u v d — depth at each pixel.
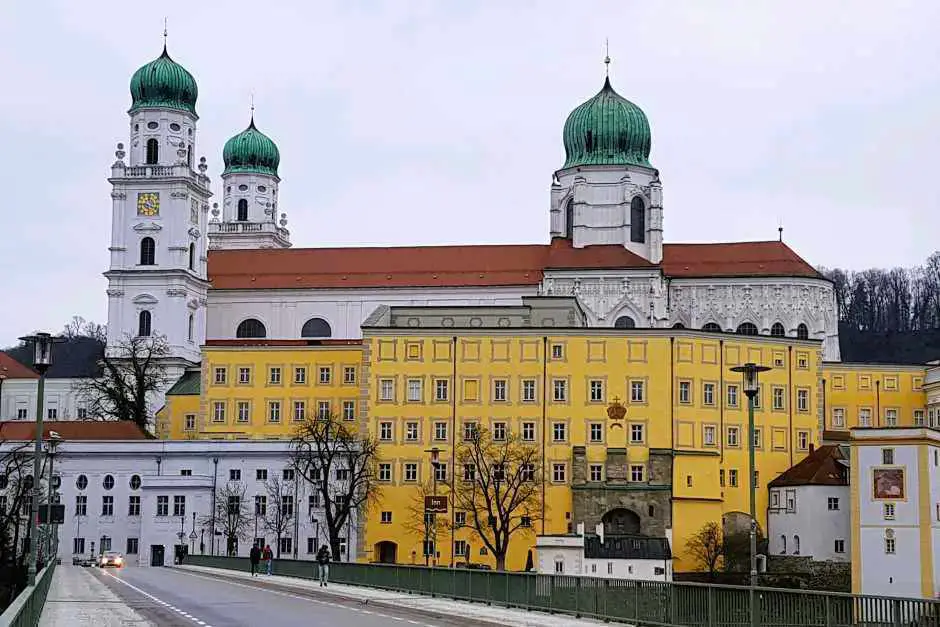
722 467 169.38
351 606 72.94
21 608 35.62
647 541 154.25
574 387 168.88
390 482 169.00
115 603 72.62
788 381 175.62
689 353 169.88
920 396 188.50
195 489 174.25
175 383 199.25
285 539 171.62
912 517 152.12
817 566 162.12
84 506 178.50
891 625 40.75
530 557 154.12
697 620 51.56
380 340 171.62
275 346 183.38
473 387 170.00
